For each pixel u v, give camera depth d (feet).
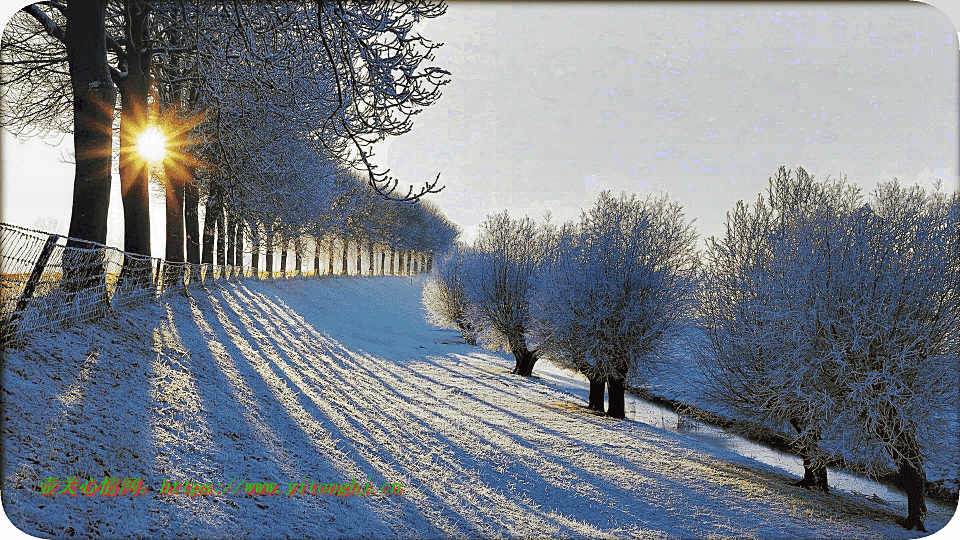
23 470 18.53
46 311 29.58
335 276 195.72
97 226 38.37
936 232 41.16
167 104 53.26
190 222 79.36
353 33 26.96
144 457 23.76
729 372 50.75
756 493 43.04
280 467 29.66
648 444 56.39
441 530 28.02
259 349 58.90
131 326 40.19
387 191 26.40
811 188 52.90
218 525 21.36
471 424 55.21
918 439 40.14
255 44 33.27
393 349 112.37
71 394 25.17
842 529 36.73
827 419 41.09
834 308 41.68
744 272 51.26
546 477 41.75
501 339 107.24
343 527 25.27
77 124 38.11
